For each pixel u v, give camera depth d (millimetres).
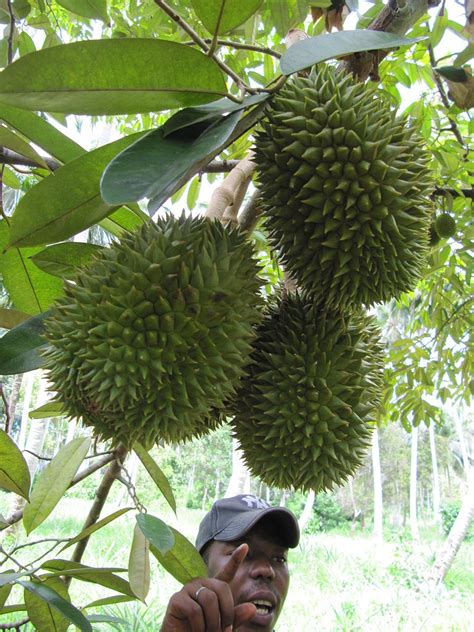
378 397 2213
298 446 2006
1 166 2424
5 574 1929
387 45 1646
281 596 3033
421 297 5715
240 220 2240
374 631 9156
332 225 1832
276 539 3043
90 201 1793
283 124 1824
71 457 2328
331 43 1618
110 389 1604
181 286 1661
